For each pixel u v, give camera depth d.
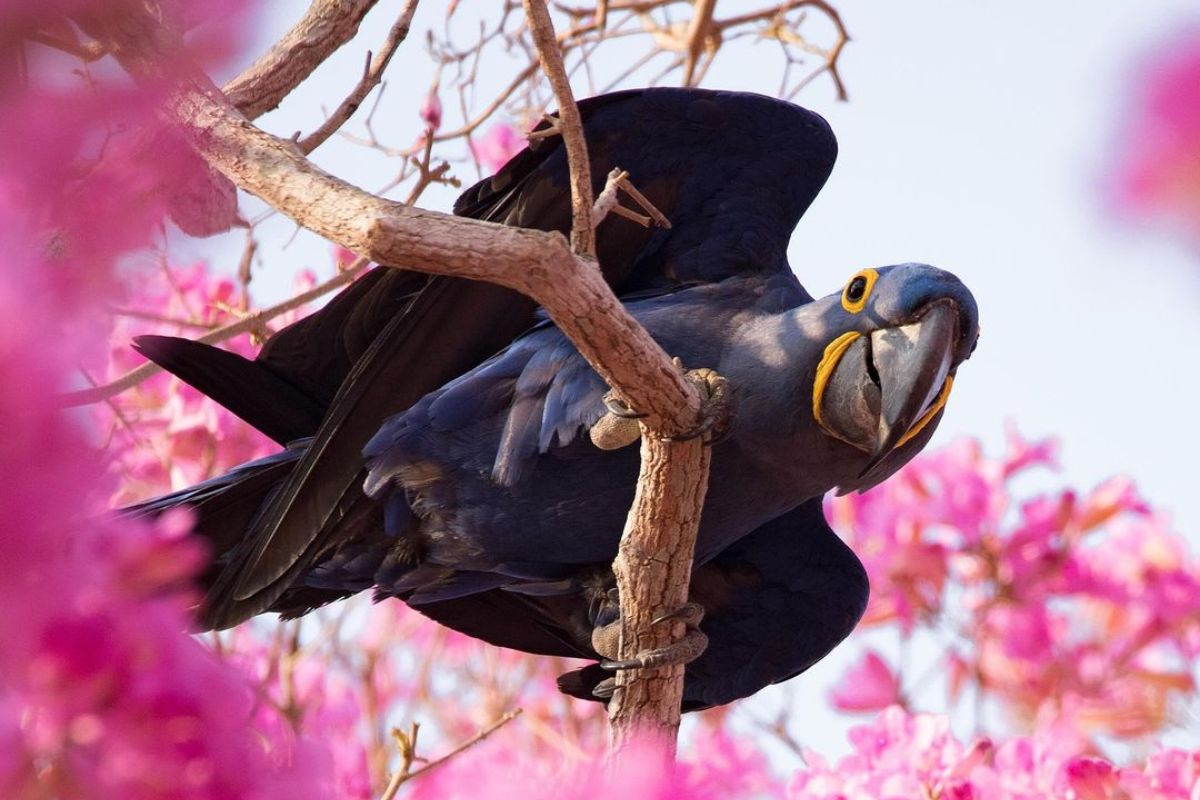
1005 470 15.13
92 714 4.88
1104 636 14.88
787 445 9.62
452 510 10.40
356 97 8.57
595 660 11.73
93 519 4.84
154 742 5.00
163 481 14.12
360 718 13.96
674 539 8.45
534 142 10.38
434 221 6.34
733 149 10.95
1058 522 14.96
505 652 15.13
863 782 11.37
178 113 5.01
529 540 10.38
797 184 11.02
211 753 5.13
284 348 10.83
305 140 8.51
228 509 10.66
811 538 11.26
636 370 7.51
